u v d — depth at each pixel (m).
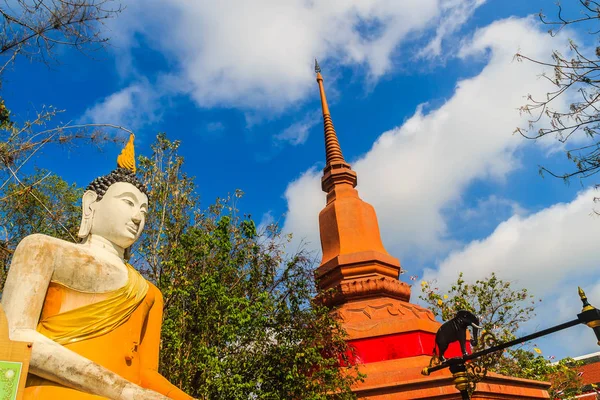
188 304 11.50
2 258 11.23
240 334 10.98
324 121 20.89
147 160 14.49
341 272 15.95
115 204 6.30
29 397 4.63
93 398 4.83
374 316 14.53
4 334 4.46
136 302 5.85
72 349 5.20
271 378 11.23
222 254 11.78
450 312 22.11
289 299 12.53
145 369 6.04
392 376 12.55
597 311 6.92
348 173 18.92
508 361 20.95
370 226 17.47
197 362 10.27
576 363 22.47
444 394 11.45
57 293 5.38
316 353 11.27
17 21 8.45
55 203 14.99
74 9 8.55
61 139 9.90
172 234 13.34
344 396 11.20
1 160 9.65
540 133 8.09
